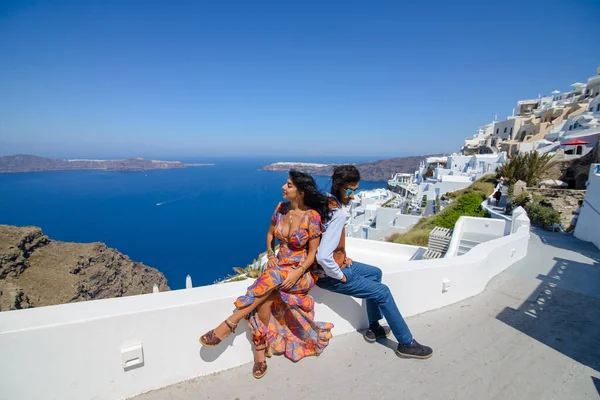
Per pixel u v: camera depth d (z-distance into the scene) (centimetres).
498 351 330
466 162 4100
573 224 1340
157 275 4897
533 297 499
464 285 473
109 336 211
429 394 254
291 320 282
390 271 376
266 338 262
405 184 5119
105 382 215
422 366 291
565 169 2458
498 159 3431
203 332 247
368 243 1038
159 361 233
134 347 219
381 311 296
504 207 1984
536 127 4606
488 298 488
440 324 389
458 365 299
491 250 577
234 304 254
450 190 3103
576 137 3294
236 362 268
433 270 416
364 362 289
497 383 275
